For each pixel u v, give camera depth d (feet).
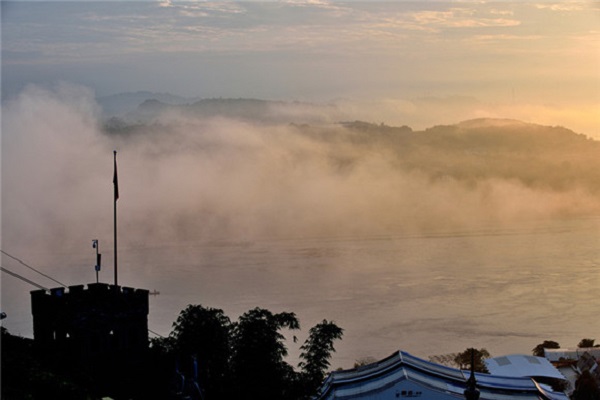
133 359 240.94
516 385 314.76
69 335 233.55
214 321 256.52
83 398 209.97
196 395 207.00
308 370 265.34
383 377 293.23
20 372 209.15
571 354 510.17
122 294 240.32
